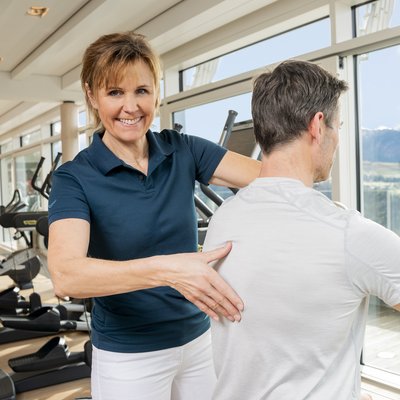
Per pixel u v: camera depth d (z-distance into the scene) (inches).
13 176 370.6
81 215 47.4
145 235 51.6
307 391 32.8
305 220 32.9
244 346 34.7
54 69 215.2
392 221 110.3
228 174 57.4
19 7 145.1
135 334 52.9
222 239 36.8
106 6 136.3
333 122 35.8
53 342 117.9
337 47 109.2
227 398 37.0
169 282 36.0
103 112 49.8
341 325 32.3
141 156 53.5
